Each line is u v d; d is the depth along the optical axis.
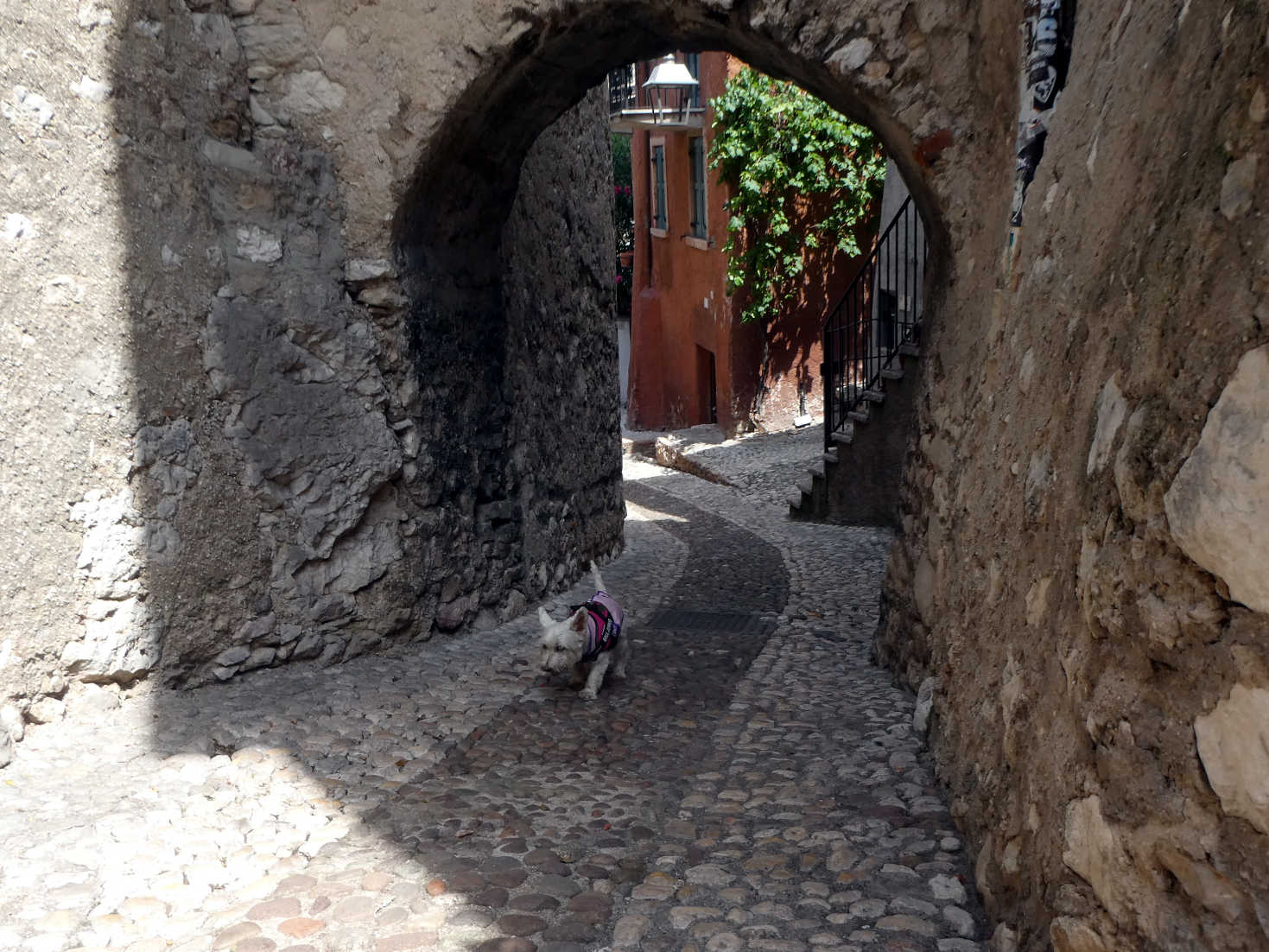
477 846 3.40
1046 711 2.35
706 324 18.39
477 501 6.58
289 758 4.15
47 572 4.19
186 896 3.03
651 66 17.55
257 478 5.07
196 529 4.80
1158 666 1.80
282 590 5.21
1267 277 1.64
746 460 15.87
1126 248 2.33
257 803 3.72
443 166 5.54
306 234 5.27
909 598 5.09
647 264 21.97
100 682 4.45
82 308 4.30
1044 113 3.51
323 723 4.58
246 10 5.15
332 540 5.40
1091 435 2.29
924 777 3.80
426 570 5.96
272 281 5.13
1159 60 2.46
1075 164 3.05
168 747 4.21
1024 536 2.84
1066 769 2.13
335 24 5.18
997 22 3.99
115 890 3.03
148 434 4.57
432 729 4.60
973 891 2.88
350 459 5.45
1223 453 1.64
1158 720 1.77
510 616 6.88
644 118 17.58
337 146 5.34
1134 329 2.12
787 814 3.59
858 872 3.07
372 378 5.55
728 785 3.94
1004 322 3.65
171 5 4.72
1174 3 2.48
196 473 4.80
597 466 9.00
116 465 4.44
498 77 5.18
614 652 5.44
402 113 5.20
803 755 4.22
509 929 2.83
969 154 4.43
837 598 7.64
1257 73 1.82
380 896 3.03
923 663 4.78
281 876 3.18
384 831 3.53
